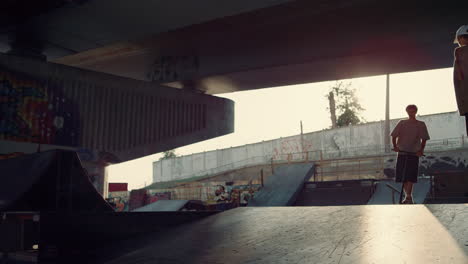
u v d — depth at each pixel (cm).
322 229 337
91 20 1490
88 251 432
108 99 1933
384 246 261
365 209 391
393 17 1534
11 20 1544
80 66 2305
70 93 1811
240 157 4791
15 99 1656
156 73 2334
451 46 1755
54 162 539
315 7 1488
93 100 1884
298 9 1512
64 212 438
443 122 3067
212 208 1962
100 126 1895
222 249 326
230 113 2386
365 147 3525
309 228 348
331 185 1409
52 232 429
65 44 1761
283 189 1487
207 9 1363
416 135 615
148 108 2061
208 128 2269
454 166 2611
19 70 1670
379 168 2652
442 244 246
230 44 1884
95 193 565
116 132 1942
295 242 310
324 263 245
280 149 4297
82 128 1834
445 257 222
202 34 1788
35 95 1706
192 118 2217
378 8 1467
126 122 1981
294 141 4144
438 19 1528
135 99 2022
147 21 1480
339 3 1445
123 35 1628
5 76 1638
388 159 2706
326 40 1784
